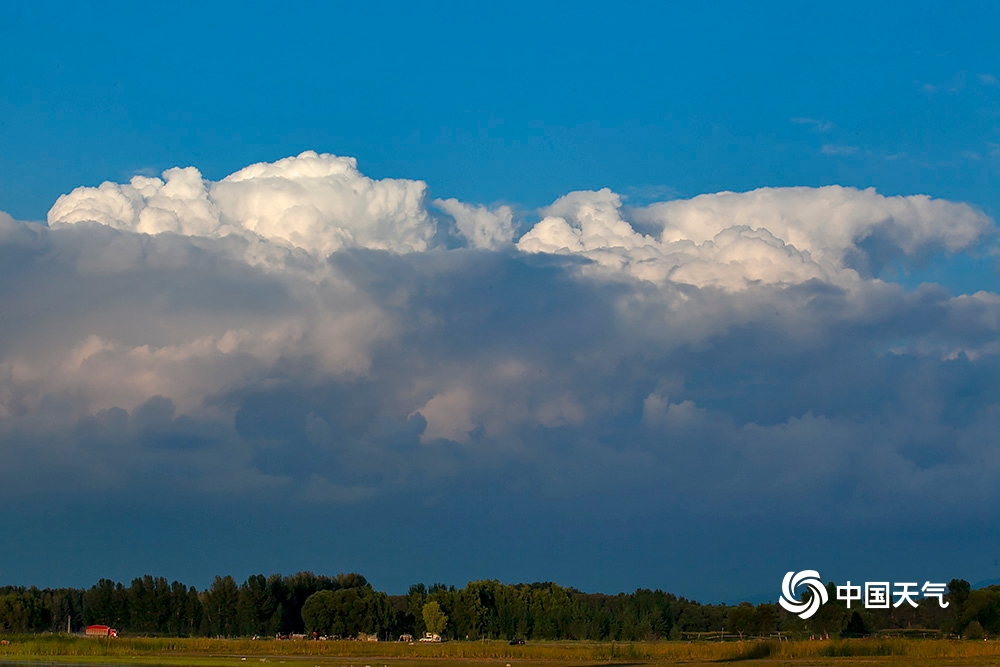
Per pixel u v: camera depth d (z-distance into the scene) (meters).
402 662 154.00
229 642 192.25
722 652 167.62
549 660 164.25
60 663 140.50
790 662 145.62
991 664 134.75
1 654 169.00
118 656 164.00
